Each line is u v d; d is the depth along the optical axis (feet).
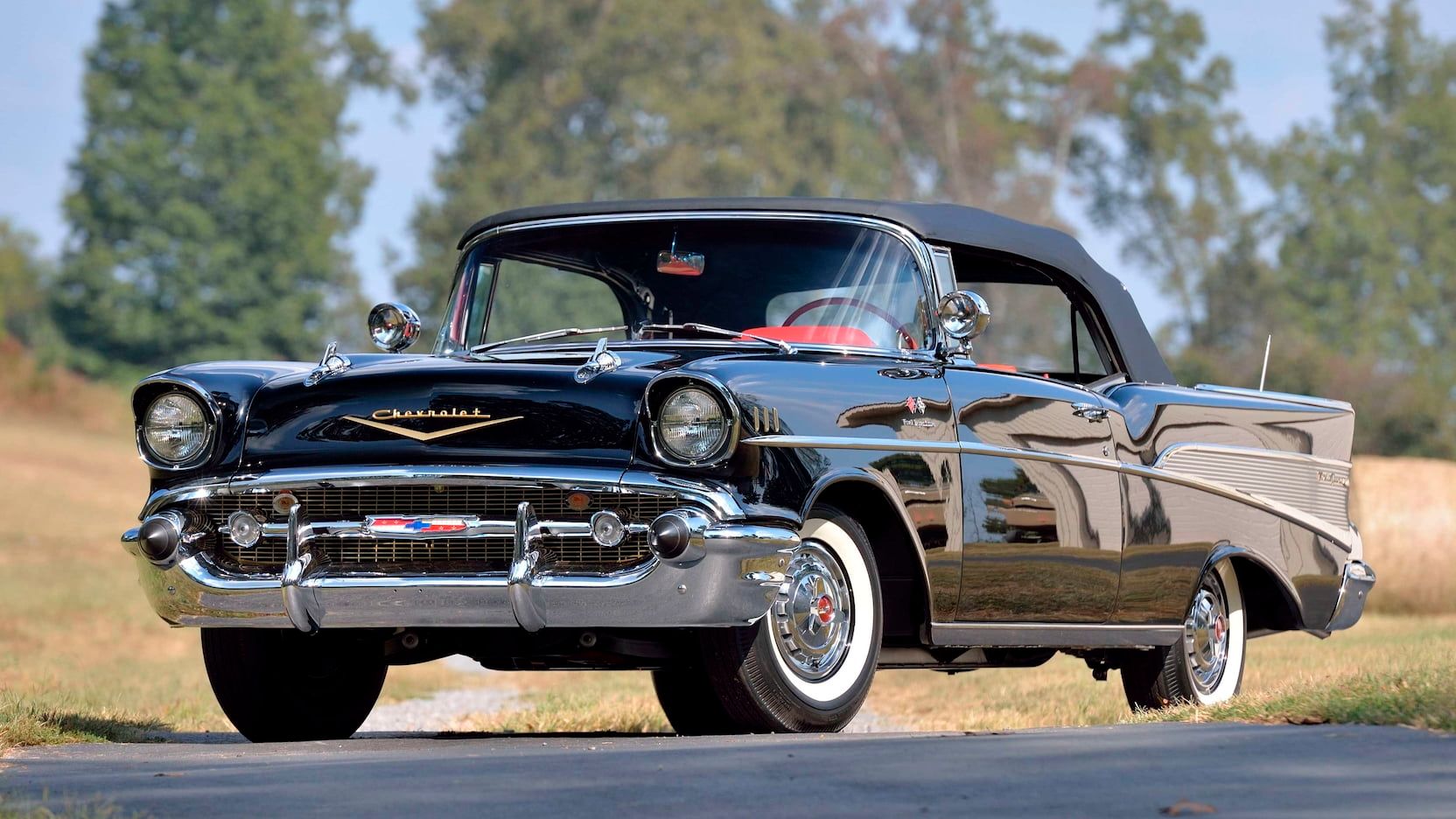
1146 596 57.21
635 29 537.65
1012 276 59.26
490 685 120.78
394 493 45.93
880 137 566.77
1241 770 34.86
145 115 576.20
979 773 35.32
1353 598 66.23
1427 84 606.55
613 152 541.75
